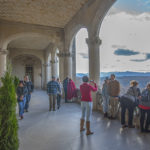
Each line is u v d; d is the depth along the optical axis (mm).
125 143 2961
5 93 1686
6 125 1651
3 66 8141
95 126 3988
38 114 5363
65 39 9195
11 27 8336
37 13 7355
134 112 3992
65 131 3676
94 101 5867
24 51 15352
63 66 9344
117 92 4547
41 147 2836
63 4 6531
